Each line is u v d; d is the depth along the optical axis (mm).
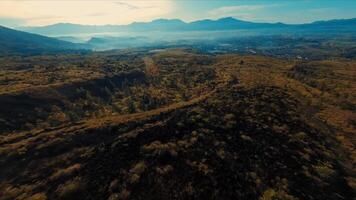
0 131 78312
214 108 73688
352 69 167625
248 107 74375
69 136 63000
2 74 167625
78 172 48750
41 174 50938
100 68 192250
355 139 66500
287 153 51938
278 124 64375
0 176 52031
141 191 41156
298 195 40969
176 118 66000
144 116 72875
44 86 115250
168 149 49656
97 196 41875
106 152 53594
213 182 42219
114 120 72562
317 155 53656
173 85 145125
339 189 44688
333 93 108438
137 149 52219
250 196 40031
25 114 91312
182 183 42000
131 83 156375
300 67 170875
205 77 155750
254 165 47062
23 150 58719
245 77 134125
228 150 50688
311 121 72875
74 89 123375
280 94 92312
